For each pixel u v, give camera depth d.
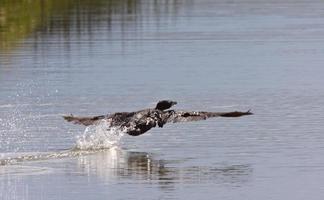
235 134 25.88
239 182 21.42
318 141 25.03
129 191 20.81
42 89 32.53
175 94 31.55
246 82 33.53
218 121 27.44
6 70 36.56
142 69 36.31
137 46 42.31
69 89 32.50
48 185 21.30
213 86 32.88
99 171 22.34
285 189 20.94
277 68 36.31
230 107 29.45
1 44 43.84
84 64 37.69
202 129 26.45
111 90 32.22
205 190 20.84
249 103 30.00
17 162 23.12
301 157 23.47
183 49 41.12
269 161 23.14
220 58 38.69
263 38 44.34
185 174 22.06
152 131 26.08
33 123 27.23
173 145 24.70
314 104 29.73
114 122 18.55
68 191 20.89
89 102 30.28
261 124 27.05
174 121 18.45
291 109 29.03
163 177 21.84
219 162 23.11
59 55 40.19
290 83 33.31
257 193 20.66
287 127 26.62
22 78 34.72
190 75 34.91
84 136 25.03
